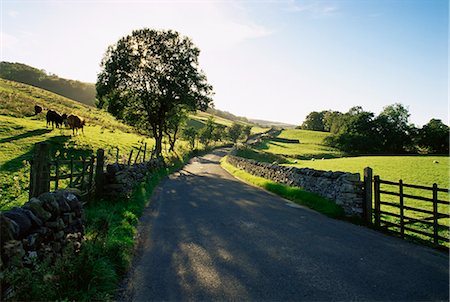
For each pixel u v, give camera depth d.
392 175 33.56
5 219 4.71
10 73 147.12
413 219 9.81
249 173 27.48
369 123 100.69
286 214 12.63
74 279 5.56
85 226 8.40
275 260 7.70
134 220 10.62
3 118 30.95
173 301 5.69
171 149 48.44
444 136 92.12
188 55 40.22
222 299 5.80
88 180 11.34
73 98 144.38
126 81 38.78
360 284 6.49
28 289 4.63
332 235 9.92
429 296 6.04
